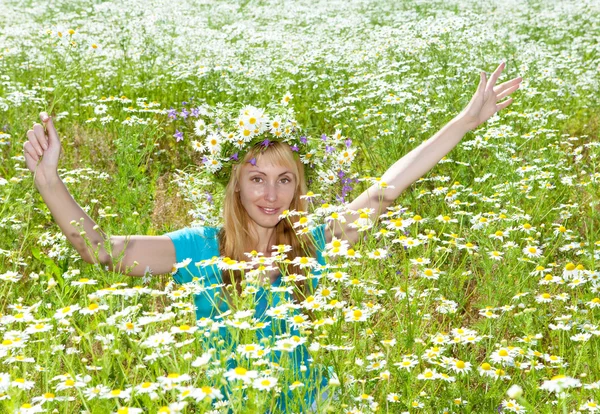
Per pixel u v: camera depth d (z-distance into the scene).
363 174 6.28
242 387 2.26
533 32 14.17
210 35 12.57
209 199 4.75
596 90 9.28
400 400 2.83
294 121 3.34
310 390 2.62
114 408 2.51
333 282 3.17
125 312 2.57
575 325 3.33
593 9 16.17
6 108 7.40
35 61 10.56
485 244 4.00
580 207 5.48
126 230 4.82
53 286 2.83
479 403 2.90
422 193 5.16
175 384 2.26
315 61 9.91
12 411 2.31
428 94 7.84
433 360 3.03
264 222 3.19
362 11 19.05
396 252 4.40
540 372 3.14
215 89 8.91
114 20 14.68
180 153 7.18
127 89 9.45
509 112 7.02
